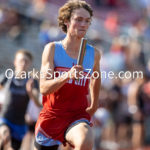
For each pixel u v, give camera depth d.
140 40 35.94
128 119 27.02
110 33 36.22
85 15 11.25
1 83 17.08
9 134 16.50
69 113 11.38
